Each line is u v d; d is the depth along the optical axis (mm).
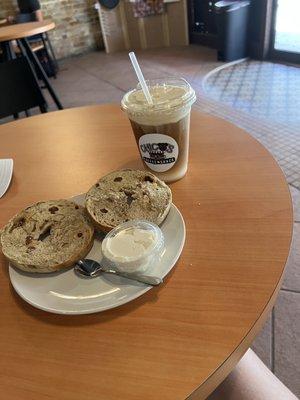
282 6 3342
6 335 460
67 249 550
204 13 4168
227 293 466
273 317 1183
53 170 817
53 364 418
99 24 5031
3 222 672
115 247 515
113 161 806
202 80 3291
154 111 595
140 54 4516
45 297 491
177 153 667
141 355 411
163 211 579
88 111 1106
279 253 512
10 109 1556
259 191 644
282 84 3004
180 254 524
